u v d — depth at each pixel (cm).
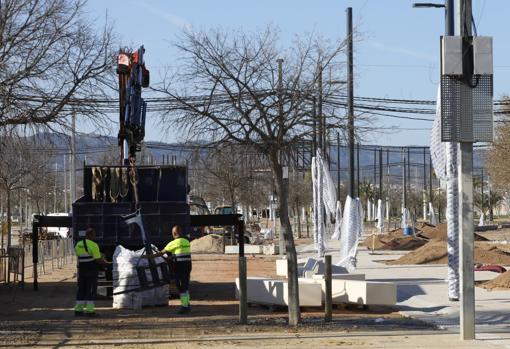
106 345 2741
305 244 12012
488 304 3912
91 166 4522
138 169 4594
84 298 3647
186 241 3747
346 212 6116
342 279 4209
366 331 3033
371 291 3753
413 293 4591
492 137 2742
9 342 2819
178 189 4609
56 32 3809
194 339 2855
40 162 8538
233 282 5644
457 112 2742
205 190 12600
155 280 3909
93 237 3775
